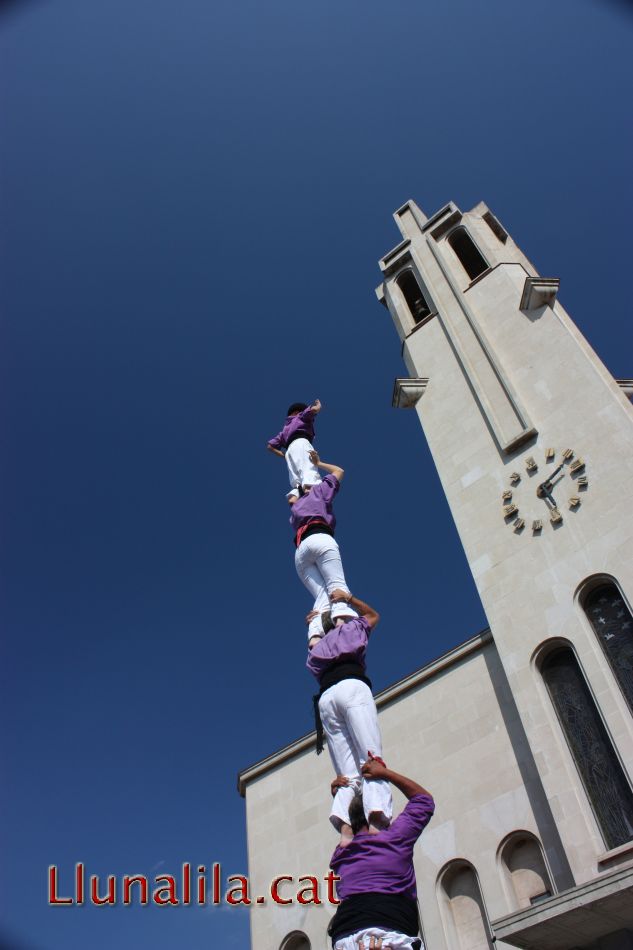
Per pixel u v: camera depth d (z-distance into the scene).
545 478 16.22
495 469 17.44
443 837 14.63
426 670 17.00
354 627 7.35
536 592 14.87
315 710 7.16
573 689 13.71
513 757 14.59
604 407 16.22
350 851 5.47
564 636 13.98
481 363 19.78
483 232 24.61
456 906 14.02
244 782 19.47
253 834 18.23
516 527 15.96
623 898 9.36
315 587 8.47
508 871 13.62
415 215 27.17
